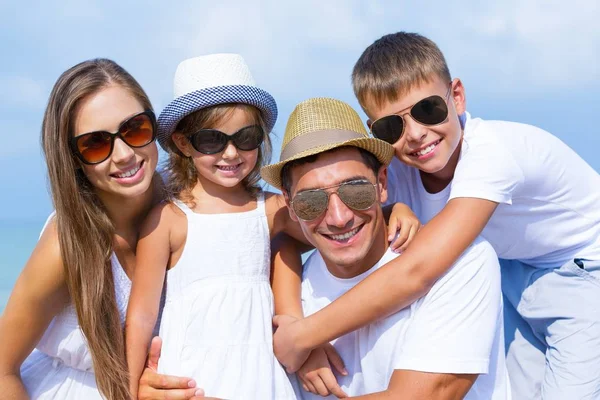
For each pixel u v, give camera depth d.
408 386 1.46
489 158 1.69
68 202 1.55
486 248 1.55
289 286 1.66
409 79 1.71
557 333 1.89
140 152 1.56
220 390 1.54
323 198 1.51
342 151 1.52
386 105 1.74
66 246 1.55
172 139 1.69
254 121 1.66
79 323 1.56
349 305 1.50
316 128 1.54
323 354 1.57
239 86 1.63
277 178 1.61
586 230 1.91
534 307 1.94
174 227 1.62
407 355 1.48
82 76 1.54
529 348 1.97
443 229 1.54
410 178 1.88
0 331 1.58
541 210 1.86
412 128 1.72
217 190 1.67
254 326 1.60
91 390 1.63
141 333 1.58
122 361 1.57
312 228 1.54
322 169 1.52
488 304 1.50
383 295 1.49
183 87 1.67
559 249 1.93
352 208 1.51
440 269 1.49
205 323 1.58
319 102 1.59
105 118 1.53
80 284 1.55
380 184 1.60
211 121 1.63
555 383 1.84
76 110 1.53
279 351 1.57
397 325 1.52
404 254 1.51
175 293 1.61
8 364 1.58
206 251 1.61
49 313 1.59
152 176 1.63
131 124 1.55
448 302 1.49
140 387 1.57
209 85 1.64
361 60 1.82
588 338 1.85
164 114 1.65
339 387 1.55
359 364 1.56
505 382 1.58
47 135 1.56
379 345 1.53
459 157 1.76
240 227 1.64
